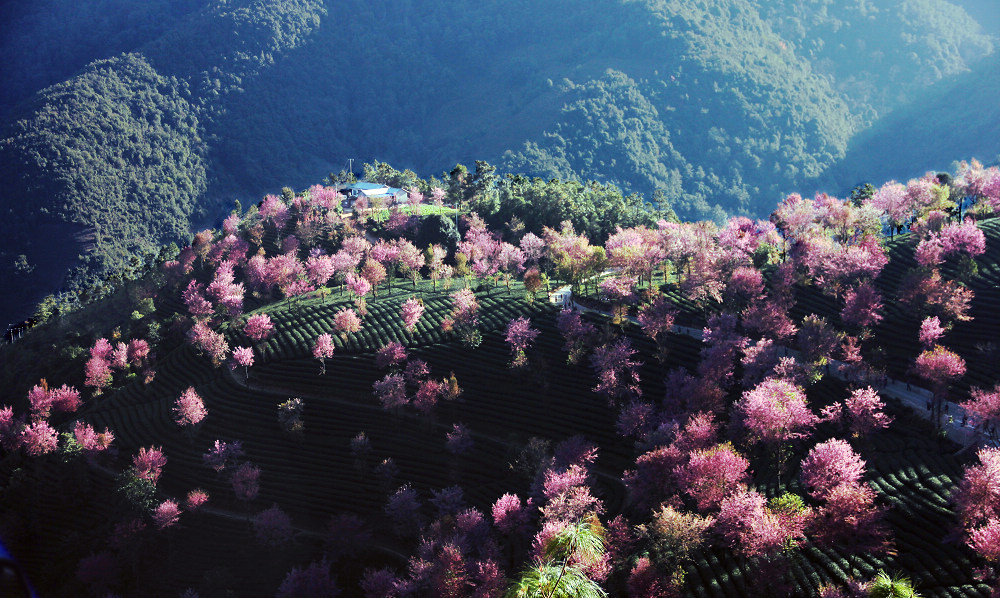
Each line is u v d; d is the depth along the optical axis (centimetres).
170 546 11844
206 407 14850
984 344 11631
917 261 13625
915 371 10450
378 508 11962
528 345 14238
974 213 16375
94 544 12238
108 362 17862
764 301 13700
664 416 11312
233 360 16062
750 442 10131
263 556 11319
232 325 17162
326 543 10912
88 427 14350
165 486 13238
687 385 11494
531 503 10294
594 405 12825
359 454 12725
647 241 15988
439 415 13488
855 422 9731
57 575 12056
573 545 2530
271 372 15350
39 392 16125
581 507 9175
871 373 11250
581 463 10831
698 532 8238
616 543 8506
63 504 13438
